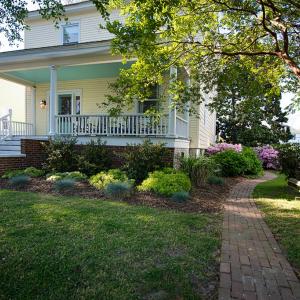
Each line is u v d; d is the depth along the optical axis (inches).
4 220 177.5
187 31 240.8
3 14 208.8
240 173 536.4
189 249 143.3
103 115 392.2
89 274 115.9
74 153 375.2
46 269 118.7
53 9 197.5
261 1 199.0
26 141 392.2
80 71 458.6
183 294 104.1
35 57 393.4
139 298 101.3
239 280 115.2
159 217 195.0
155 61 222.7
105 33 521.0
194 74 272.4
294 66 206.5
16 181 296.0
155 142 360.2
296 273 124.5
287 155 376.2
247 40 261.0
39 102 552.7
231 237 167.2
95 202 230.7
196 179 337.7
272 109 1068.5
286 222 201.8
